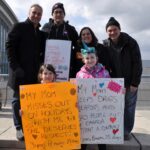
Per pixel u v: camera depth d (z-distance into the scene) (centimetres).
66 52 241
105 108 217
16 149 245
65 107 208
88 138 218
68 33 248
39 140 207
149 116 355
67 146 208
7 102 419
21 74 234
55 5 246
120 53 245
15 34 236
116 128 217
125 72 246
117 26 241
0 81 414
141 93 408
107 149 243
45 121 207
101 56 243
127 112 252
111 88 215
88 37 240
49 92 207
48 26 251
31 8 239
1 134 264
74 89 208
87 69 226
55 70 238
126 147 243
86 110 216
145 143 246
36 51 240
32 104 207
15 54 238
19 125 244
